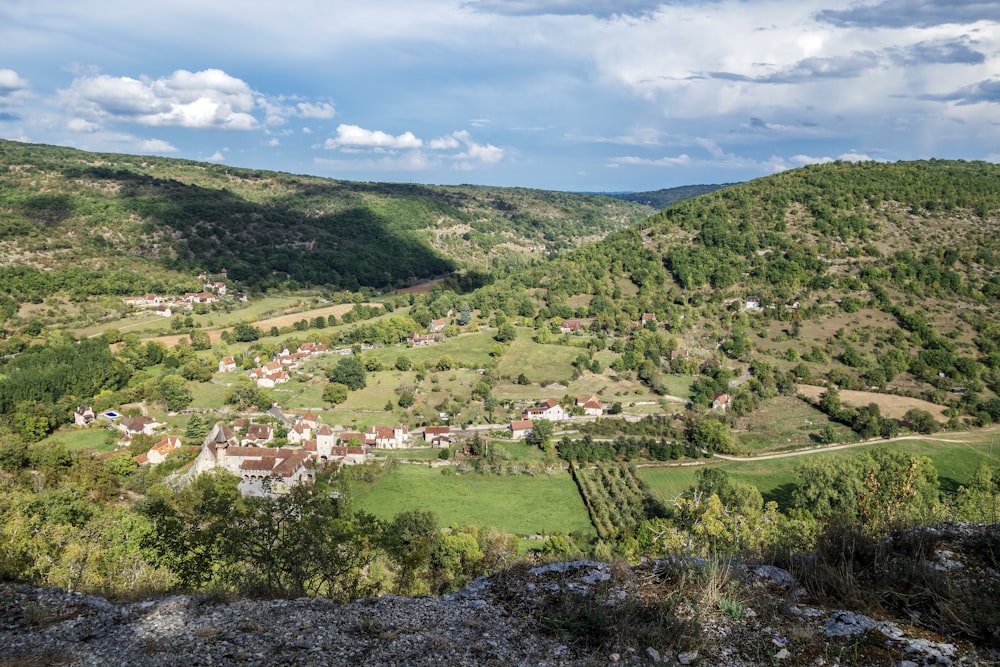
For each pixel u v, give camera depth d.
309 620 8.97
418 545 22.30
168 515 16.36
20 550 20.11
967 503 27.98
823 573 9.36
